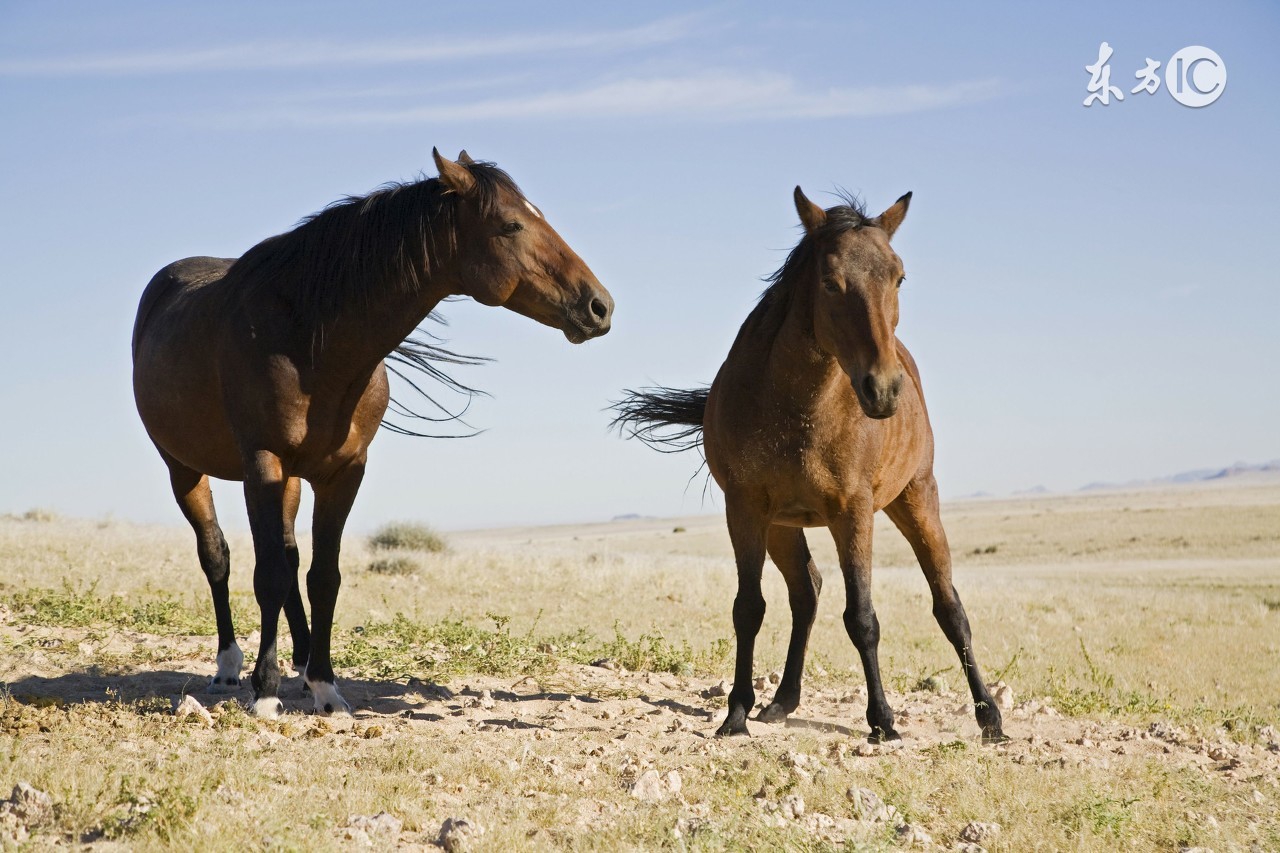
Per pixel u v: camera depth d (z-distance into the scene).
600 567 19.70
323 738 5.55
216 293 6.28
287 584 5.93
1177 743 6.92
